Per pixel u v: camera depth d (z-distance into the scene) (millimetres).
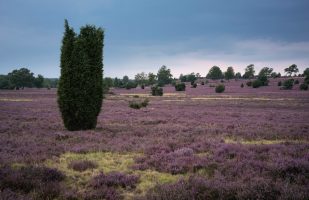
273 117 30297
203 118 29406
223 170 10000
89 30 21156
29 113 33688
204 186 7938
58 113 34125
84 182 9125
